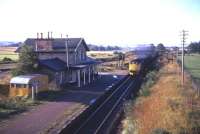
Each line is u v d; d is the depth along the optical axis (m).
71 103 29.66
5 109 26.23
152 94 32.50
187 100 25.72
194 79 38.75
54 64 39.06
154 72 50.00
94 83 44.62
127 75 55.53
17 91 31.50
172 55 106.88
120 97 34.22
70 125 20.83
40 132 20.33
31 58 36.28
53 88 36.81
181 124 19.53
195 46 128.25
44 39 43.91
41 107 27.77
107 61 84.12
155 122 20.81
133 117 23.66
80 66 42.47
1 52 124.12
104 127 22.61
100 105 29.91
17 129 21.02
